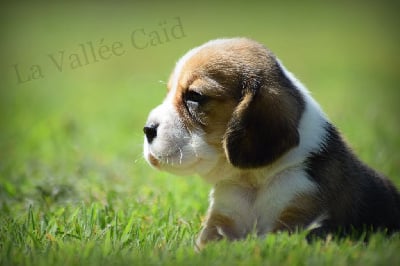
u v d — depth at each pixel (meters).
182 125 8.71
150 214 10.33
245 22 41.97
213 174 8.88
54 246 8.32
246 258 7.43
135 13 42.81
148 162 9.03
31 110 22.12
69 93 25.73
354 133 16.48
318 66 30.64
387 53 34.44
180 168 8.79
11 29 38.03
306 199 8.41
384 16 44.25
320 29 41.34
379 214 9.09
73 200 11.21
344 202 8.66
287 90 8.62
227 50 8.88
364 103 22.03
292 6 47.78
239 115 8.40
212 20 41.53
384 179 9.72
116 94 25.14
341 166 8.77
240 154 8.37
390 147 15.57
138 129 19.06
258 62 8.71
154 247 8.25
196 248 8.27
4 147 17.00
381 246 7.84
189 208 10.96
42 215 10.12
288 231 8.37
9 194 11.81
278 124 8.33
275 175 8.55
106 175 13.47
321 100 22.47
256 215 8.75
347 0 48.62
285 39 37.59
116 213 9.97
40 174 13.62
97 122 20.30
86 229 9.27
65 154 15.88
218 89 8.55
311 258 7.34
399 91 24.88
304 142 8.53
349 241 8.02
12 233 8.85
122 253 7.93
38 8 45.06
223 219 8.91
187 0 47.25
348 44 36.91
